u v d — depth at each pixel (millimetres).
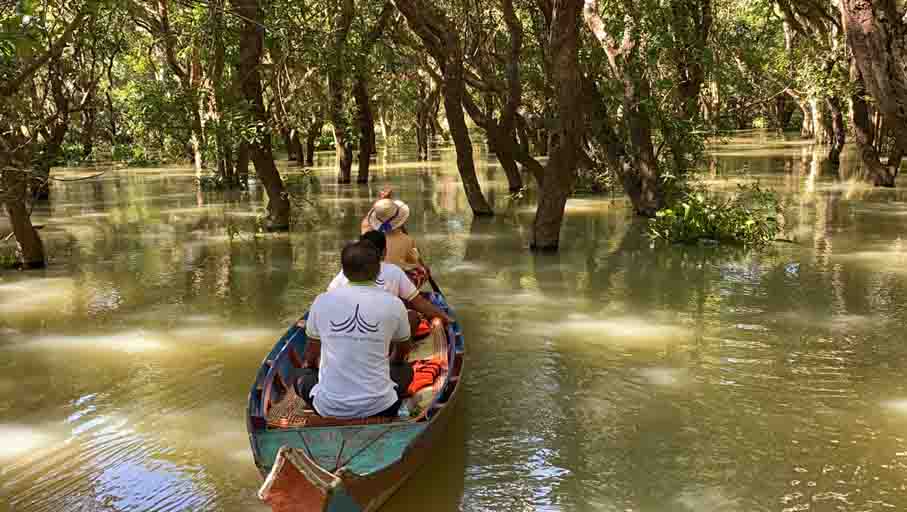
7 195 12031
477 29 21656
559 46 12453
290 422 5438
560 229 14570
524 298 10141
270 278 11539
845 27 7414
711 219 13898
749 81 27391
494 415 6402
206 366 7641
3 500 5125
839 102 27688
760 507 4941
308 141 34312
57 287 11156
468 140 17562
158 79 30891
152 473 5488
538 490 5191
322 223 17047
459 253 13328
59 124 18812
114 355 8008
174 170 34250
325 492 4074
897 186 21750
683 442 5867
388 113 51469
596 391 6887
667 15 15188
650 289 10516
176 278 11633
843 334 8367
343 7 17391
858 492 5109
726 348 7988
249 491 5227
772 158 32281
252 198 22453
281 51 15492
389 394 5391
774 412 6387
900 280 10695
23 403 6770
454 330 6922
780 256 12578
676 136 16359
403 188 24203
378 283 6430
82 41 15375
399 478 4730
